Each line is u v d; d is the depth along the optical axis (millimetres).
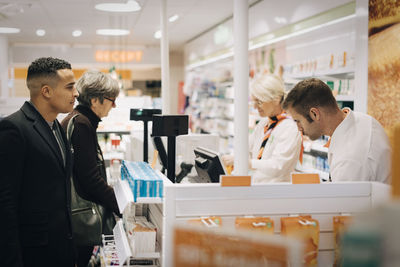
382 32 4656
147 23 10938
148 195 1988
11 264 2119
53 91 2383
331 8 5750
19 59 14586
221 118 11781
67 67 2455
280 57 8078
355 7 5195
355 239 672
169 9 9117
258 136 3695
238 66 2346
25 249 2273
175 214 1955
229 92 10711
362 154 2316
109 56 15312
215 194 1976
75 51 15039
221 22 10922
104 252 2701
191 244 1024
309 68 6195
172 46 16328
